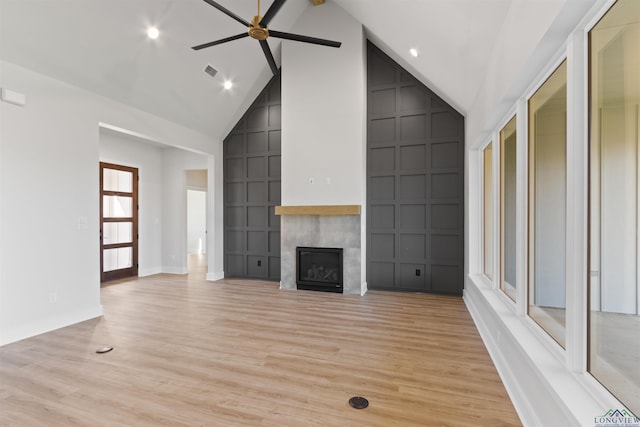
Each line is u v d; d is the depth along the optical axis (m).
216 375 2.50
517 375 2.12
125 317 3.92
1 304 3.10
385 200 5.28
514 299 2.90
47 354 2.87
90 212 3.91
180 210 6.90
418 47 3.83
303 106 5.32
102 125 4.18
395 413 2.02
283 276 5.45
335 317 3.91
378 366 2.64
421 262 5.12
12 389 2.29
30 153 3.33
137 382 2.39
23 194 3.28
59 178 3.59
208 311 4.16
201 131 5.80
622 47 1.73
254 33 3.07
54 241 3.53
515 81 2.17
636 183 1.90
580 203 1.63
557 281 2.86
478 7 2.34
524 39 1.92
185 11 3.92
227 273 6.38
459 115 4.91
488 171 4.07
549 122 2.83
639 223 1.88
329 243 5.20
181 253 6.89
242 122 6.22
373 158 5.34
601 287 1.93
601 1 1.38
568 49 1.65
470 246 4.33
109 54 3.74
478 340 3.18
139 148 6.53
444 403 2.12
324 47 5.21
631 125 1.91
